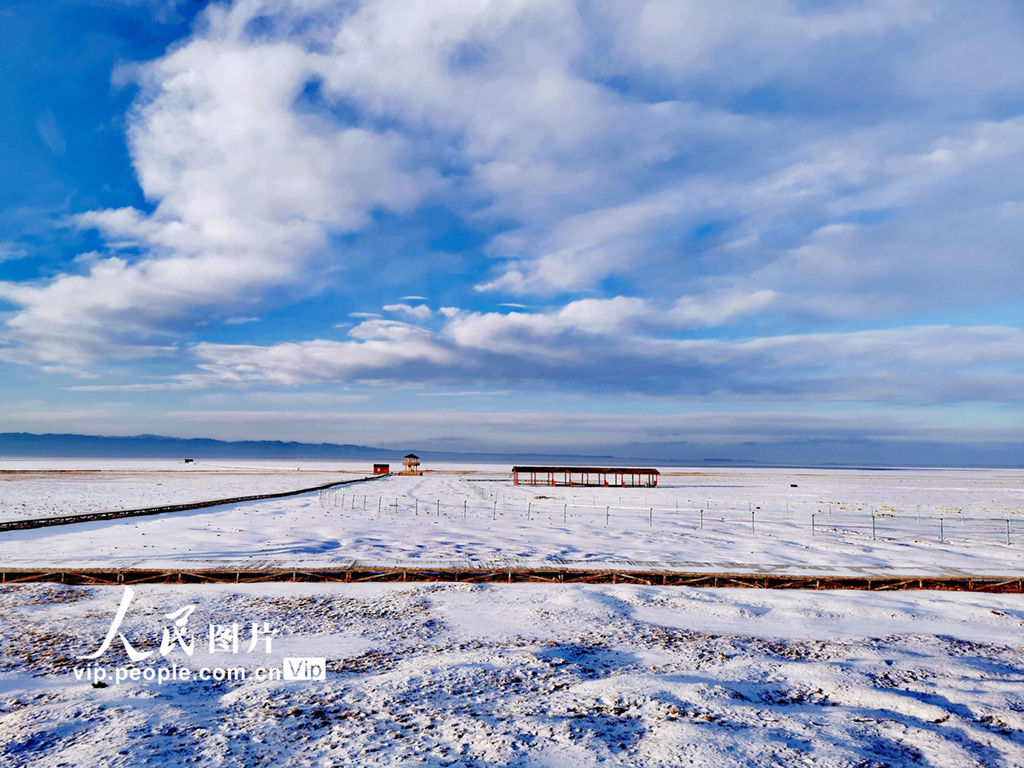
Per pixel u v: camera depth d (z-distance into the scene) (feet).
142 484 221.25
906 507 146.30
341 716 23.21
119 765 18.38
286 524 90.94
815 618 42.55
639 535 86.28
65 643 34.42
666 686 26.61
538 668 29.94
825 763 19.01
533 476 255.91
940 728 22.18
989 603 48.24
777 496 187.83
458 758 19.40
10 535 77.97
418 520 100.83
